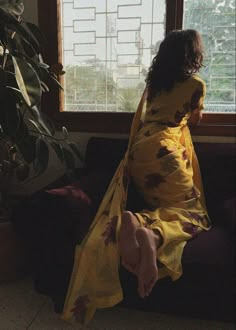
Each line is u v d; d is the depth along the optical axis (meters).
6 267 1.81
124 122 2.10
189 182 1.58
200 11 1.96
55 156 2.22
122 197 1.56
